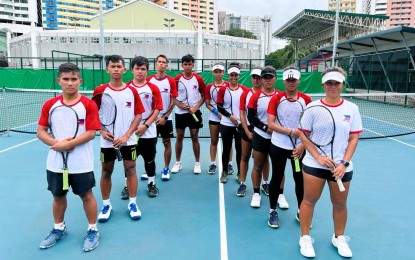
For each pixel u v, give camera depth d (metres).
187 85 5.61
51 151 3.33
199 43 53.69
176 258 3.25
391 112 15.18
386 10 73.88
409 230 3.83
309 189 3.20
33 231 3.77
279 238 3.64
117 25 66.19
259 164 4.24
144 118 4.61
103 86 3.97
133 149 4.03
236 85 5.21
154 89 4.59
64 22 105.62
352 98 20.42
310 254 3.25
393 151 7.55
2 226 3.88
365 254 3.34
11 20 100.62
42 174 5.75
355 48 25.98
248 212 4.30
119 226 3.89
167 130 5.38
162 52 54.94
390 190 5.07
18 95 20.19
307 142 3.13
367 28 34.88
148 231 3.78
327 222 4.03
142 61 4.51
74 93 3.29
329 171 3.12
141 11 66.06
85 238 3.48
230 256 3.29
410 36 19.11
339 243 3.34
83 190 3.36
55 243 3.50
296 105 3.68
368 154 7.26
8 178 5.54
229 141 5.28
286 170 6.03
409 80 17.52
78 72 3.28
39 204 4.50
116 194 4.88
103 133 3.83
